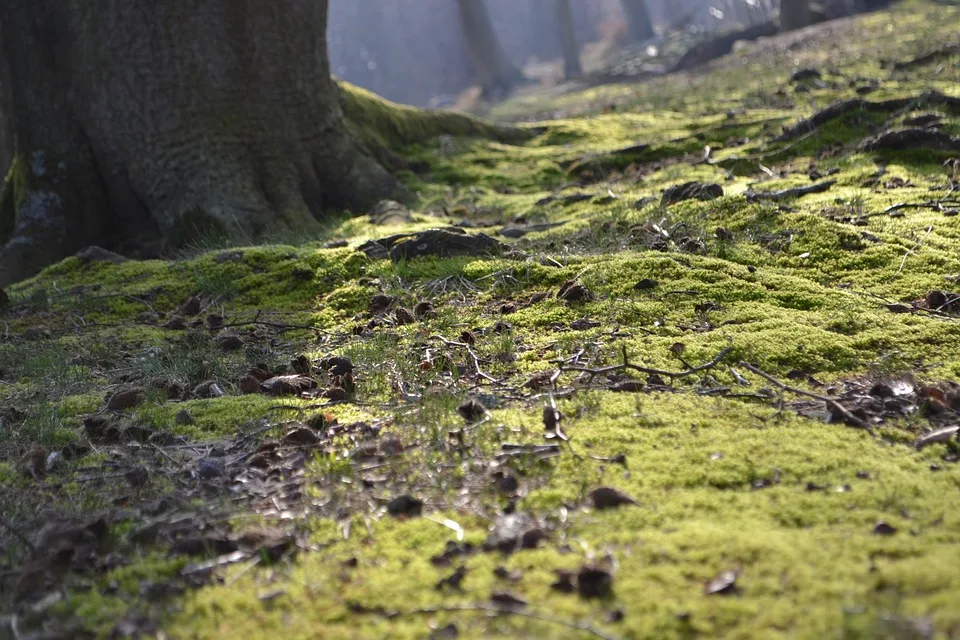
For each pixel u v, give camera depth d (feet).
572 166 31.96
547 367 13.84
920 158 24.67
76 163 29.45
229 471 11.08
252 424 12.51
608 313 15.89
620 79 104.99
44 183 29.27
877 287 16.63
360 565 8.70
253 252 21.30
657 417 11.62
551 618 7.56
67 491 11.01
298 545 9.16
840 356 13.62
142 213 29.96
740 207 20.49
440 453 10.91
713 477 9.91
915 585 7.59
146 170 28.84
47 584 8.87
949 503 9.10
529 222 24.38
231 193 28.17
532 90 139.03
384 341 15.47
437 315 16.96
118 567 9.02
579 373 13.46
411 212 27.27
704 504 9.35
